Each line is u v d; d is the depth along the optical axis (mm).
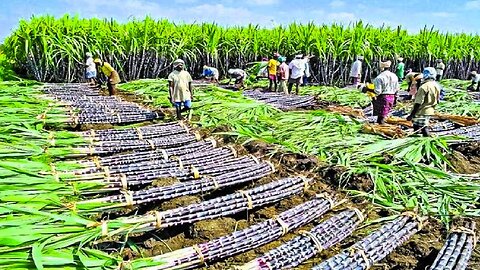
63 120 8156
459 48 23266
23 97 9445
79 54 16891
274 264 3789
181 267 3674
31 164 4941
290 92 15047
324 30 19750
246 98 11125
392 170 5891
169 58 18906
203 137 7789
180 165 5887
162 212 4246
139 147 6949
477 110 10664
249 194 4992
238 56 20438
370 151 6723
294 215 4648
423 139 6953
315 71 19719
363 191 5551
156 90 12969
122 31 17953
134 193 4680
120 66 17641
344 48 19188
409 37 22031
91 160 5773
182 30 19547
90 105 9797
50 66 16703
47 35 16422
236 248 4031
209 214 4539
